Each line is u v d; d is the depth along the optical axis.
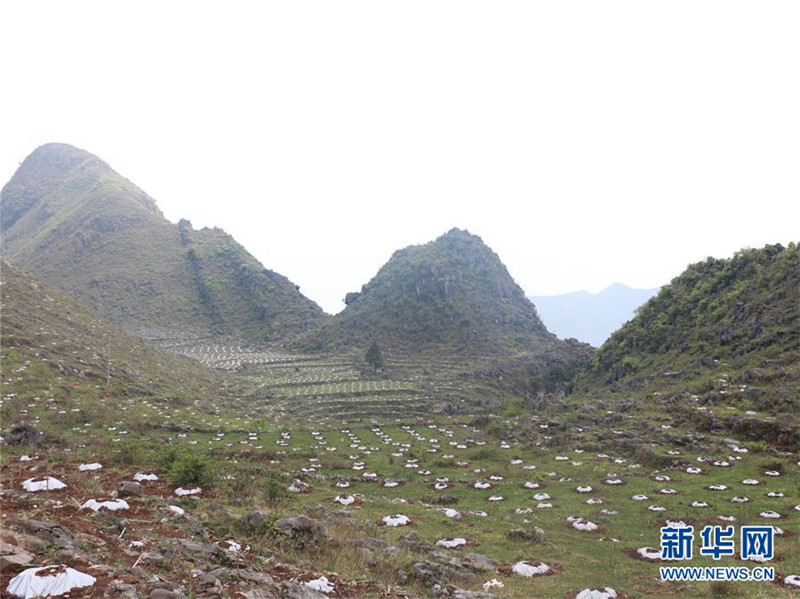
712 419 46.09
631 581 19.31
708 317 80.25
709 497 30.75
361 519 25.73
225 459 43.44
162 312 198.62
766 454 39.06
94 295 199.12
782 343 61.16
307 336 172.38
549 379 110.75
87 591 9.82
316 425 67.12
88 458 26.64
